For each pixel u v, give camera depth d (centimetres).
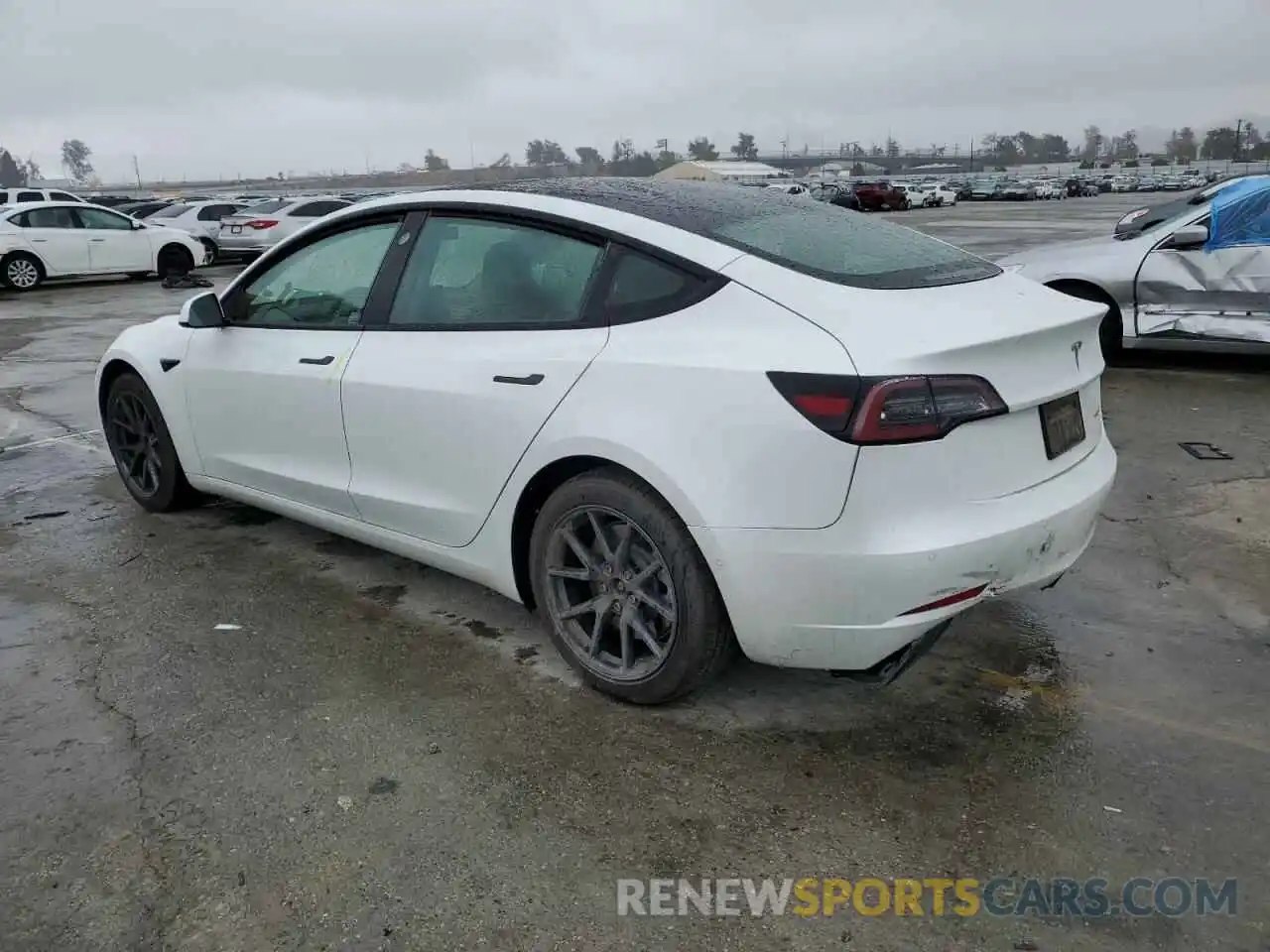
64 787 278
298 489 413
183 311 433
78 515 506
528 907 233
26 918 230
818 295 278
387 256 375
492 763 288
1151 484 518
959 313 279
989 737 298
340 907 233
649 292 301
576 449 302
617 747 296
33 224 1744
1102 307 321
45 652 357
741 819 263
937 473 262
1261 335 728
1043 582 295
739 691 326
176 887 240
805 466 262
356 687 331
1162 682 328
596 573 317
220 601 399
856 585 264
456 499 347
